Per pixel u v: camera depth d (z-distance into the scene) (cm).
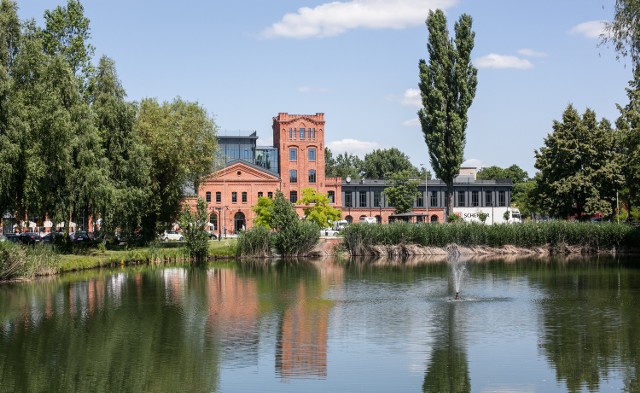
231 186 11544
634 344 2361
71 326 2794
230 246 6750
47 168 4666
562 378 1956
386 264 5888
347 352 2300
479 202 12669
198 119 7144
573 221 7194
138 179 5803
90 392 1883
